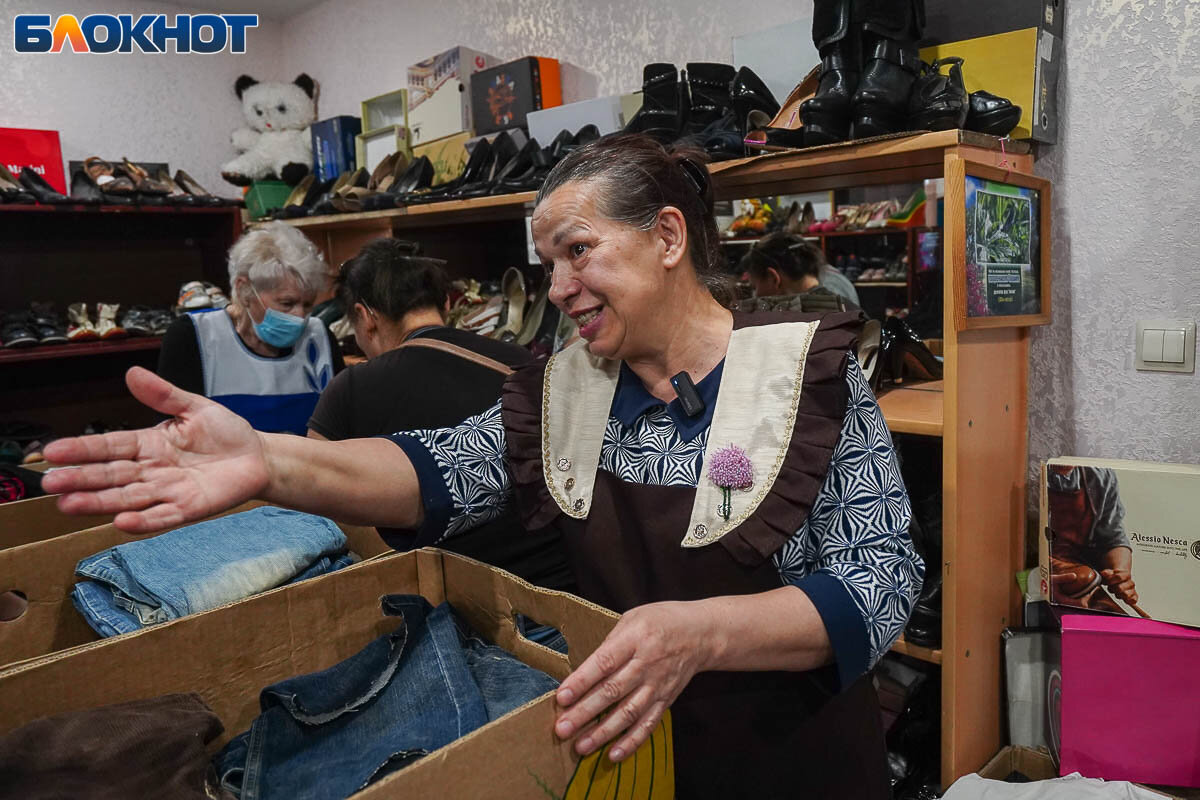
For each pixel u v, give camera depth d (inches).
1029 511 74.3
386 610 34.5
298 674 35.2
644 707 26.5
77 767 26.5
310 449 33.6
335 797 27.7
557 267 35.0
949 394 59.4
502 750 24.0
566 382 39.7
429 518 37.9
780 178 72.8
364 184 117.7
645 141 35.5
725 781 37.2
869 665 31.6
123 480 27.7
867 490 33.9
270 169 143.6
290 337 85.0
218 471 29.6
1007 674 66.9
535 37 113.3
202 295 132.0
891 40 61.4
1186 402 66.1
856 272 81.0
